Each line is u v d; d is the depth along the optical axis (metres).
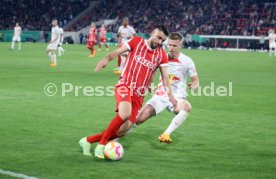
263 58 57.56
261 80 30.48
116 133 11.33
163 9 96.19
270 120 16.53
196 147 12.39
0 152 11.15
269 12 88.06
